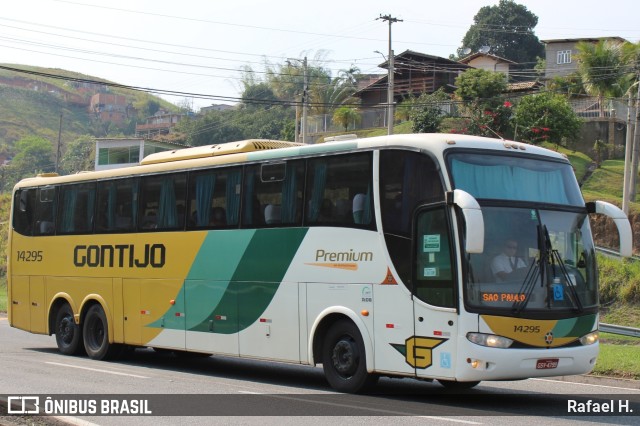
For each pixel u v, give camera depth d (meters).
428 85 62.34
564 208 11.70
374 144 12.18
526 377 10.81
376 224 11.94
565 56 68.38
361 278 12.05
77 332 18.20
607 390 13.43
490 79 47.88
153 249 16.16
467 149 11.40
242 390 12.70
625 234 11.60
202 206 15.16
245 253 14.09
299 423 9.61
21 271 19.78
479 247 10.14
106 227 17.45
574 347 11.12
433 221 11.17
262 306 13.68
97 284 17.55
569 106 46.47
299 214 13.21
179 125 106.12
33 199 19.72
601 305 30.16
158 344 15.91
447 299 10.84
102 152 64.25
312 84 69.75
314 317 12.74
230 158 14.70
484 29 97.69
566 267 11.36
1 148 148.75
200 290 14.97
